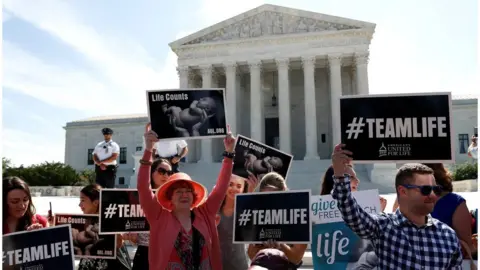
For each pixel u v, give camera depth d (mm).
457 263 5270
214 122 7488
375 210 7715
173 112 7375
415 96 6445
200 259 6367
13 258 6629
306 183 47219
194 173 53375
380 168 45156
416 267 5125
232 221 7895
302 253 7340
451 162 6285
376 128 6469
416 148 6375
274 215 7125
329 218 7562
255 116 57906
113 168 18812
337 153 5629
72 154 92375
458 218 6797
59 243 6898
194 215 6742
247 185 9078
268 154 9156
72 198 42969
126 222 8047
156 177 8539
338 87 55781
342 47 56344
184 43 61094
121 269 8398
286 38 57812
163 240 6305
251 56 59031
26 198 7070
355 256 7336
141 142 87250
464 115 73438
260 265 4547
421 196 5188
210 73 60000
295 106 66125
